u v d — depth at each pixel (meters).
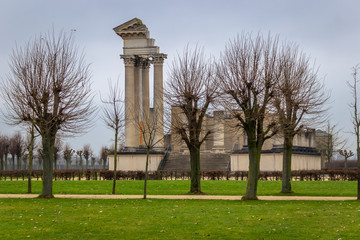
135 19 100.38
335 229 25.25
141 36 100.31
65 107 42.53
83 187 56.50
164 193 50.84
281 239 22.78
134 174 72.56
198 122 49.59
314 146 102.50
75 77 43.56
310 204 37.28
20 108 42.22
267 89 42.69
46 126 42.25
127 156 94.62
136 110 91.00
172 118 52.00
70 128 44.31
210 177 71.75
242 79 42.09
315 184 56.97
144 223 27.45
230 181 60.66
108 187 56.41
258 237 23.36
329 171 67.69
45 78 42.12
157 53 98.94
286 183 50.38
